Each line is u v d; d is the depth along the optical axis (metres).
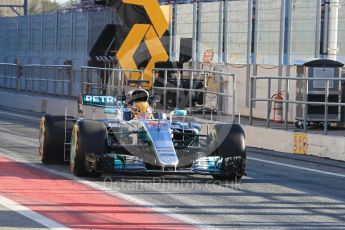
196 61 43.41
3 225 12.77
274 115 37.44
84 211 14.19
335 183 19.52
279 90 38.56
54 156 20.23
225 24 43.03
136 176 18.95
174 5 46.91
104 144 17.61
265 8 40.41
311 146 26.36
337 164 23.94
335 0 36.81
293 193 17.50
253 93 30.27
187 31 46.00
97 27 48.84
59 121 20.25
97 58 35.62
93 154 17.53
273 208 15.40
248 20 41.53
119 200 15.50
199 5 44.97
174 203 15.44
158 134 17.69
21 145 25.70
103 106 19.89
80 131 17.77
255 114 40.03
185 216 14.09
